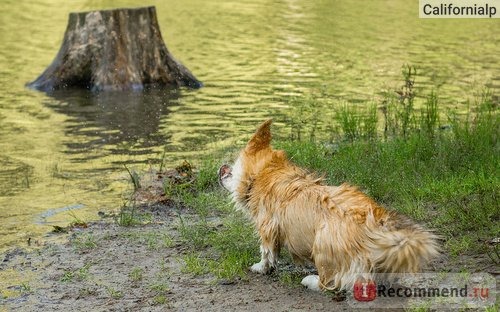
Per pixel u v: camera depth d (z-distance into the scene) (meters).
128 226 7.51
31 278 6.35
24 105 13.29
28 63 16.66
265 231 5.80
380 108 11.95
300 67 16.19
